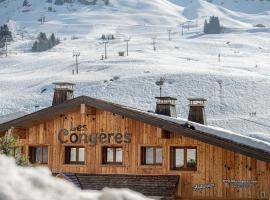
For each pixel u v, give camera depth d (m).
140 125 26.39
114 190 2.94
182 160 25.73
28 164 12.77
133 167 26.36
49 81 193.25
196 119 32.97
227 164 24.88
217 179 25.00
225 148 24.16
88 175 26.88
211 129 26.16
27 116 27.05
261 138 97.38
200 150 25.28
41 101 170.25
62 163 27.53
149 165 26.11
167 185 25.14
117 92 169.50
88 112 26.58
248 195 24.53
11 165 3.08
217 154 25.03
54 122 27.80
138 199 2.91
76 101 26.59
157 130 25.48
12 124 26.97
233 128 129.50
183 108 154.38
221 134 26.05
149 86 170.88
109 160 27.06
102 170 26.88
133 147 26.47
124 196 2.91
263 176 24.36
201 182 25.19
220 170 24.95
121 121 26.75
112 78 181.88
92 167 27.08
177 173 25.56
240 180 24.66
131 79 177.62
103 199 2.88
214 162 25.06
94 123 27.19
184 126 25.23
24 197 2.72
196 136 24.64
